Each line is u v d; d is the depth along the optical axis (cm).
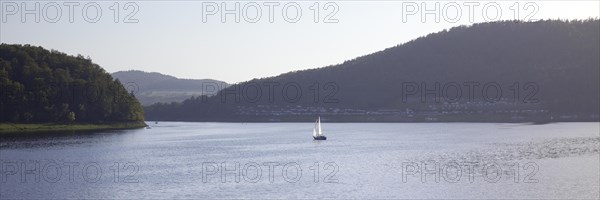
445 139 18950
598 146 15475
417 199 7906
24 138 17462
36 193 8281
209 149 15412
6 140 16675
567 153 13612
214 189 8656
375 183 9106
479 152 14062
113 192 8406
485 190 8406
